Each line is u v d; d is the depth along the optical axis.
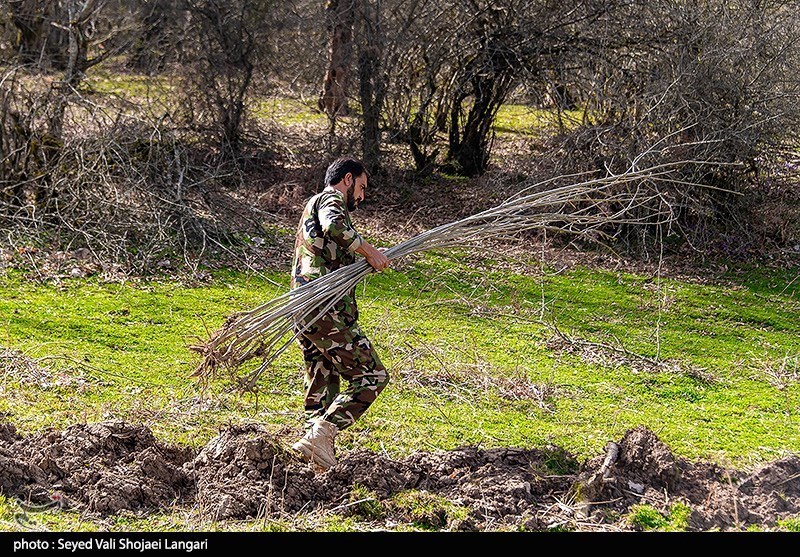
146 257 9.84
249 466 5.12
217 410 6.28
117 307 8.55
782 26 11.66
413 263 10.75
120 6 16.03
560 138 12.03
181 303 8.91
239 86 13.75
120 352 7.43
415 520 4.86
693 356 8.59
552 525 4.89
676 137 11.25
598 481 5.24
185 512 4.76
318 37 13.77
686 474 5.55
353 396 5.25
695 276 10.97
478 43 13.25
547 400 7.09
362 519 4.87
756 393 7.65
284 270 10.34
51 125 11.27
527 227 5.97
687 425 6.73
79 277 9.27
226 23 13.52
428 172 13.99
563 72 12.45
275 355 5.35
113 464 5.05
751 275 11.07
